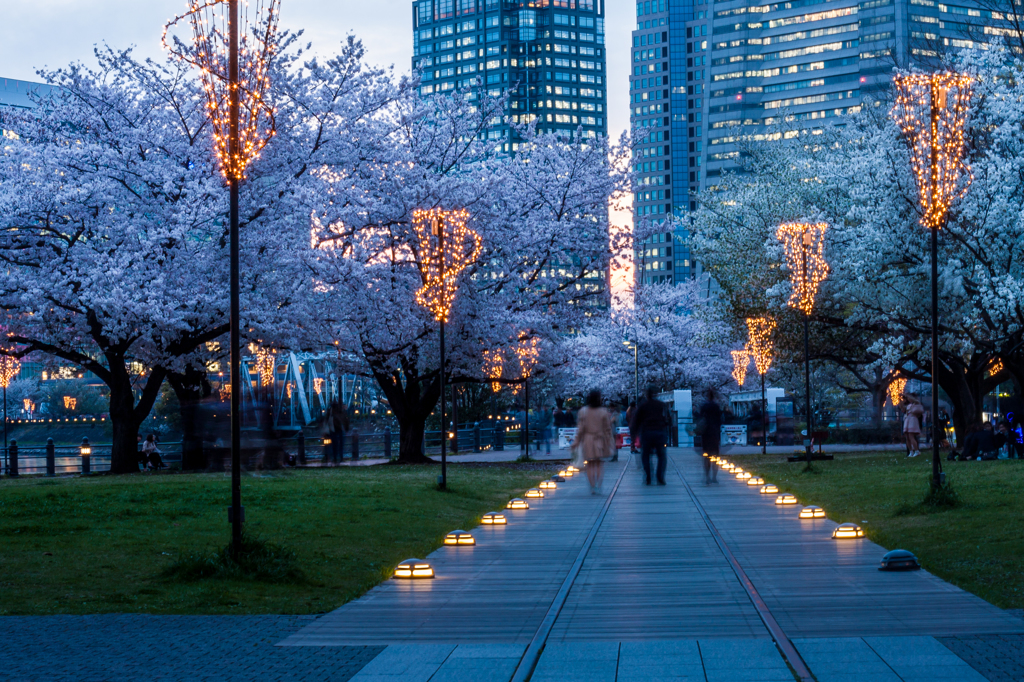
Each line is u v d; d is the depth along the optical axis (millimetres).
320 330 33344
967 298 29922
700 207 47188
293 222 31297
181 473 28969
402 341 34875
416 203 33625
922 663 7254
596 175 39125
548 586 11188
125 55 32375
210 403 31531
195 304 29703
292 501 19000
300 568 11945
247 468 31109
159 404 73625
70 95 33156
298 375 68562
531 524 17516
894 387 60156
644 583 11258
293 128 32625
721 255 43812
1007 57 32375
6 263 30734
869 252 30734
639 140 39906
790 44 165500
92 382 94938
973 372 33906
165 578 11523
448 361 36344
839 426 57656
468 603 10266
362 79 34094
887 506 18109
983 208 28812
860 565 11961
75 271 30156
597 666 7559
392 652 8117
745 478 26859
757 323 39344
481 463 38469
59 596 10570
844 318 34844
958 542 13117
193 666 7699
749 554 13172
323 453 38719
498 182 36781
